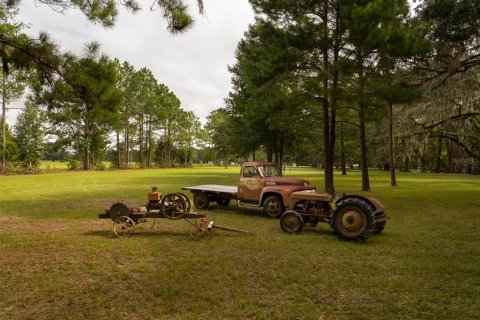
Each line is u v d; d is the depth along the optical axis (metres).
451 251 7.41
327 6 15.70
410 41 12.73
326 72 13.64
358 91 14.55
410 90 13.77
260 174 12.37
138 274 6.00
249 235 8.98
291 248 7.65
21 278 5.72
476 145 31.86
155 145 82.25
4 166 42.22
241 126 28.84
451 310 4.52
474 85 18.34
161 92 72.19
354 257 6.98
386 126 30.86
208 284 5.48
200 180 30.80
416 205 14.80
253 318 4.39
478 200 16.50
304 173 48.56
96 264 6.48
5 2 6.44
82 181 29.38
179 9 6.05
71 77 6.61
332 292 5.14
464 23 12.08
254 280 5.70
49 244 7.92
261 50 15.80
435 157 51.00
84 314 4.50
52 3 6.20
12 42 6.43
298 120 19.17
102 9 6.36
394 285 5.40
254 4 16.22
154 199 9.07
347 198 8.67
